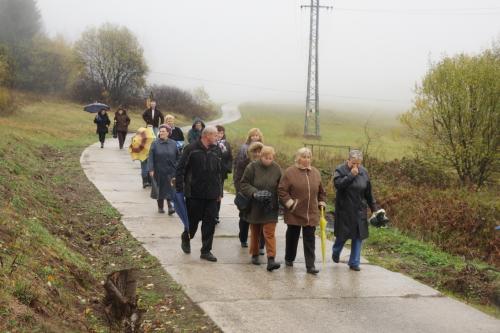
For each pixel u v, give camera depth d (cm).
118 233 941
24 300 473
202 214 805
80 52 6681
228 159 1007
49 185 1223
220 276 734
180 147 1181
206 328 564
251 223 772
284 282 723
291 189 757
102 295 620
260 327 568
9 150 1443
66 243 782
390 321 603
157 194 1105
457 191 1594
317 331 564
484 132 1941
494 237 1073
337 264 828
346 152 2798
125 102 6831
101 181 1452
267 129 6038
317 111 5309
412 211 1220
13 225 666
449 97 1959
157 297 649
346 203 785
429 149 2003
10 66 4909
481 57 2006
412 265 849
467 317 626
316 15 5375
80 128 3497
